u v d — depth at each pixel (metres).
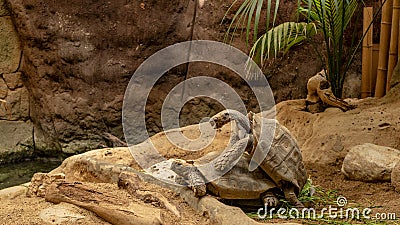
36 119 6.18
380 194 4.16
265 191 3.79
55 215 3.62
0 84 6.14
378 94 5.46
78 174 4.18
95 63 5.96
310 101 5.07
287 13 5.68
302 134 4.86
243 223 3.53
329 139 4.68
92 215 3.64
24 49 6.08
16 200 3.87
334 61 5.12
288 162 3.83
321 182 4.37
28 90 6.18
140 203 3.68
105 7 5.89
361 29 5.58
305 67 5.77
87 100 6.01
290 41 5.17
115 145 5.91
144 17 5.90
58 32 5.92
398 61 5.24
